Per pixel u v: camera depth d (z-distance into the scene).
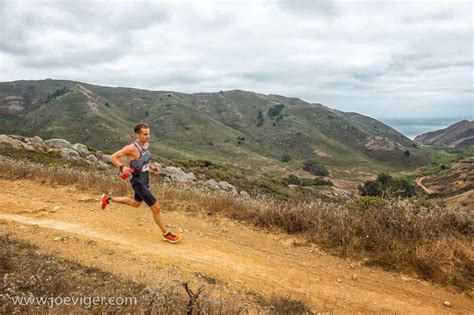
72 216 7.29
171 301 3.41
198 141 137.25
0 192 8.98
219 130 152.62
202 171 42.25
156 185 11.34
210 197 9.27
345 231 6.51
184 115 157.62
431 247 5.81
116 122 129.62
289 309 4.14
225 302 3.79
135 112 170.38
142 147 5.82
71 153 28.31
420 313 4.51
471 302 4.79
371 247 6.16
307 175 109.44
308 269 5.61
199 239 6.56
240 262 5.62
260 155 132.25
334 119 173.38
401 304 4.69
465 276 5.28
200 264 5.33
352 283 5.21
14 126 130.12
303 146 146.75
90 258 5.07
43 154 25.33
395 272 5.53
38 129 122.94
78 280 3.99
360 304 4.63
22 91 179.75
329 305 4.53
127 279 4.28
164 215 7.97
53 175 10.84
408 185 65.69
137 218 7.50
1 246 4.73
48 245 5.39
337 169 122.62
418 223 6.36
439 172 104.38
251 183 43.50
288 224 7.25
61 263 4.54
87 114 128.50
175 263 5.23
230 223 7.76
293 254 6.19
